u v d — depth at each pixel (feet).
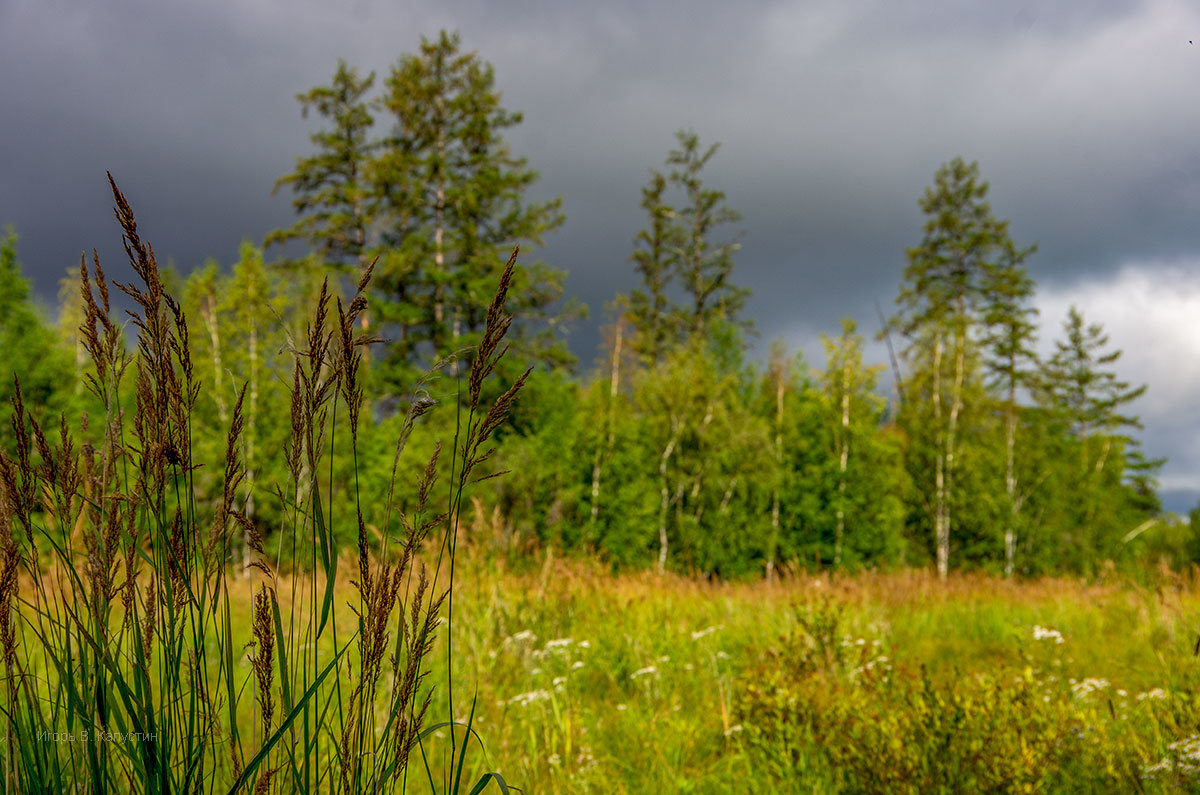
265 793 3.57
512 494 51.72
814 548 62.28
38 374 37.81
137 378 3.60
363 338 3.56
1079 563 68.08
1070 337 133.28
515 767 10.23
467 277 81.76
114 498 3.52
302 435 3.60
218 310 48.21
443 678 12.14
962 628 26.00
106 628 3.61
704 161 115.14
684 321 112.06
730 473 62.28
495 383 69.05
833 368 67.10
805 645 16.97
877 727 11.43
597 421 58.44
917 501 69.26
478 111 88.89
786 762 11.32
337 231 86.33
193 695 3.65
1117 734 12.10
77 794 3.69
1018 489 71.82
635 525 55.31
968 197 110.42
